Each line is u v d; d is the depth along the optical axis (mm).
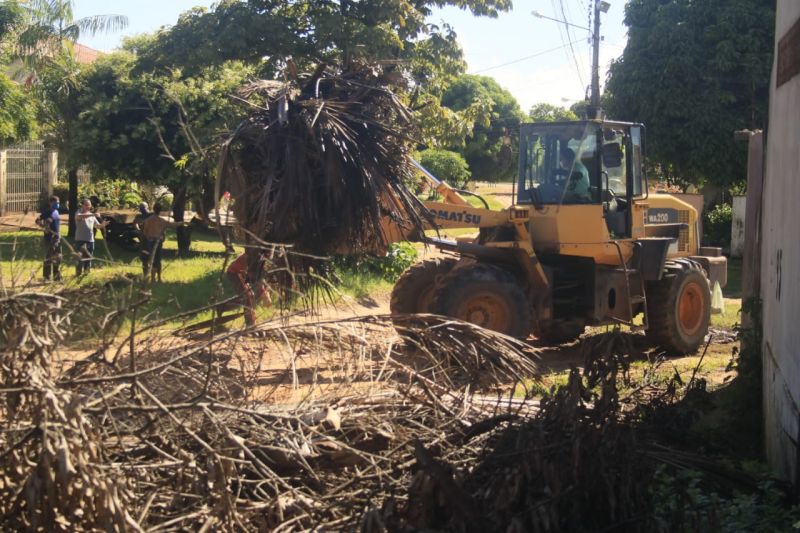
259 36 14906
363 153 7773
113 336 4816
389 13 14992
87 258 5352
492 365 5973
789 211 6113
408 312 10812
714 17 24312
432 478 4242
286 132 7664
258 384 6137
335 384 5895
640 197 11750
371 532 4121
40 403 3713
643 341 12539
